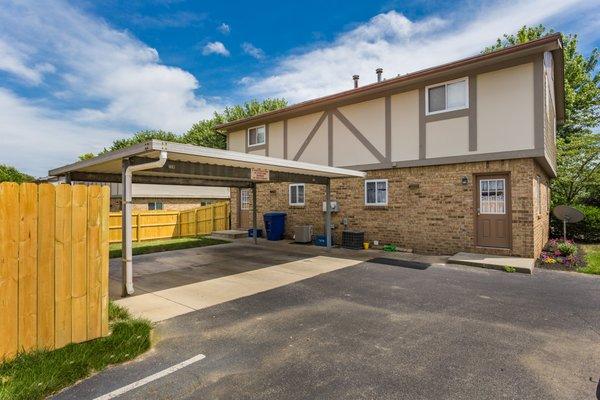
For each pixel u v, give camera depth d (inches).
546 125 366.9
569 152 595.8
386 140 440.8
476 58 353.7
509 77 352.2
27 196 136.0
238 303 216.1
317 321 183.3
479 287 250.8
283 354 144.3
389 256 385.1
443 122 394.0
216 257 387.9
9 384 114.5
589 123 807.7
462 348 149.4
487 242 369.7
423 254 399.5
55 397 112.3
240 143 639.8
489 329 171.0
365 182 460.8
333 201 491.5
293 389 117.5
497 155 356.8
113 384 120.5
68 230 147.3
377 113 450.6
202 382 122.1
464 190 379.9
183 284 265.0
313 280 275.4
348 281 271.3
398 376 126.0
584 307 204.8
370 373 128.2
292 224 551.8
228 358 140.9
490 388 118.0
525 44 325.1
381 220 444.1
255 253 414.6
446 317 188.2
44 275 140.1
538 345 152.4
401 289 246.5
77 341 149.3
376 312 197.3
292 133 553.3
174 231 652.1
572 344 153.5
